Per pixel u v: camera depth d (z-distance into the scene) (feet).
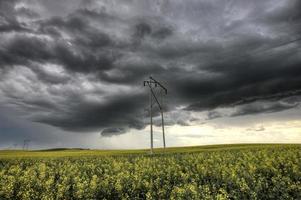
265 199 54.54
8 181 71.05
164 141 202.18
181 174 74.59
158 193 56.39
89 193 57.62
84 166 103.55
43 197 57.11
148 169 85.25
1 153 270.87
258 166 80.64
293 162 90.79
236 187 60.59
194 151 180.04
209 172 75.51
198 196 51.24
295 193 54.39
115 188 60.13
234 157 114.32
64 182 70.59
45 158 149.48
